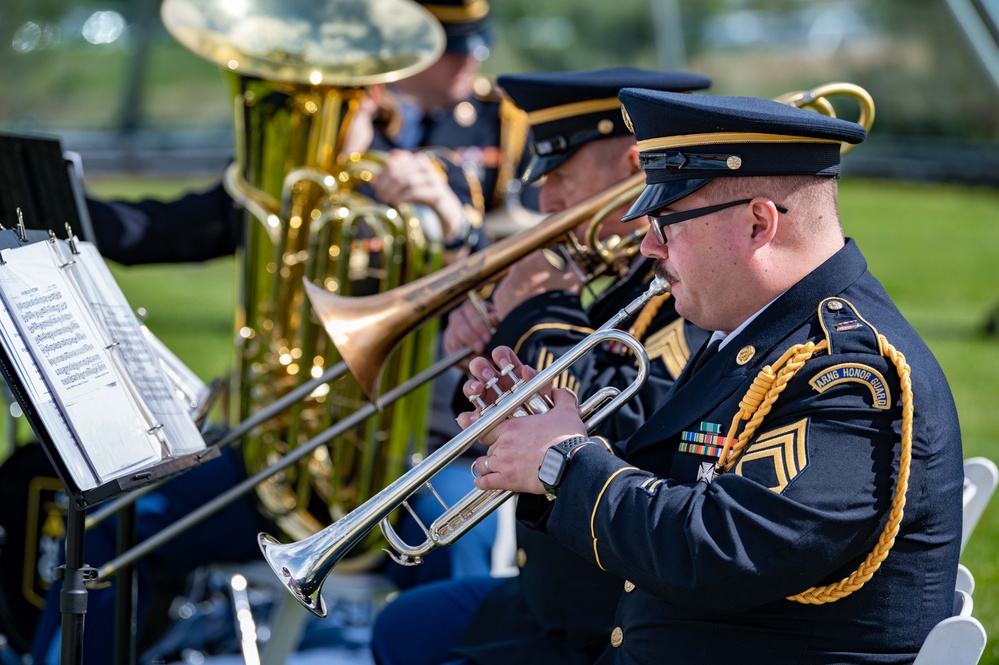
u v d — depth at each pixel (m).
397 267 5.04
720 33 28.39
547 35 28.50
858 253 3.20
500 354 3.59
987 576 6.79
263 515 5.42
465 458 5.84
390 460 5.25
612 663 3.38
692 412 3.23
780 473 2.88
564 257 4.40
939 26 25.53
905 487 2.83
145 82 25.67
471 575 5.03
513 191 6.93
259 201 5.29
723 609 2.88
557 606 3.87
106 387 3.33
